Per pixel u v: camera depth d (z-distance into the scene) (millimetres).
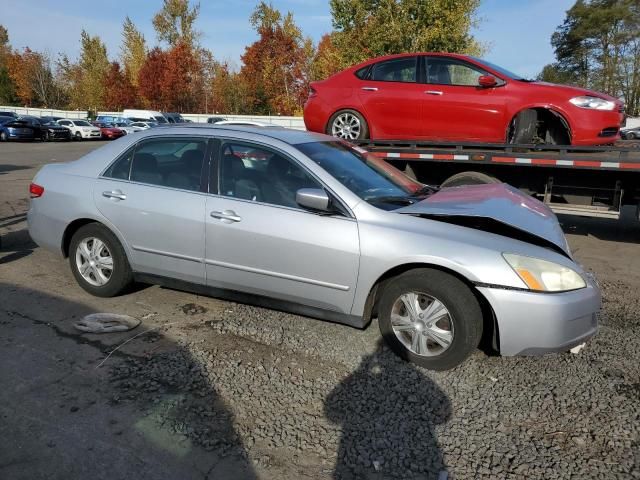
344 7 21922
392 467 2557
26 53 56969
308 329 4074
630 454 2676
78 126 36656
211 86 49750
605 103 6316
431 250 3326
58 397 3066
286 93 39562
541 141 6688
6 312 4270
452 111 6809
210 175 4062
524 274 3186
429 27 20328
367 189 3875
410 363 3559
